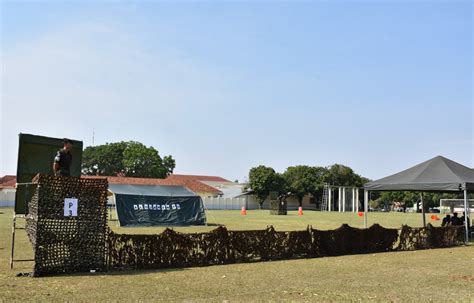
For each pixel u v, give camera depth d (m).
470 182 19.31
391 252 16.05
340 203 77.62
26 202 12.77
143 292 8.35
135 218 27.61
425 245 17.66
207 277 10.20
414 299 8.12
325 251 14.77
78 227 10.41
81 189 10.52
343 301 7.87
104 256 10.73
